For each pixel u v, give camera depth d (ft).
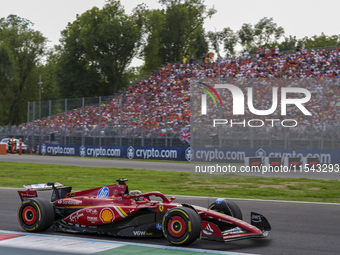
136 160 184.65
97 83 372.38
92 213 45.11
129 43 356.79
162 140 183.93
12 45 437.17
